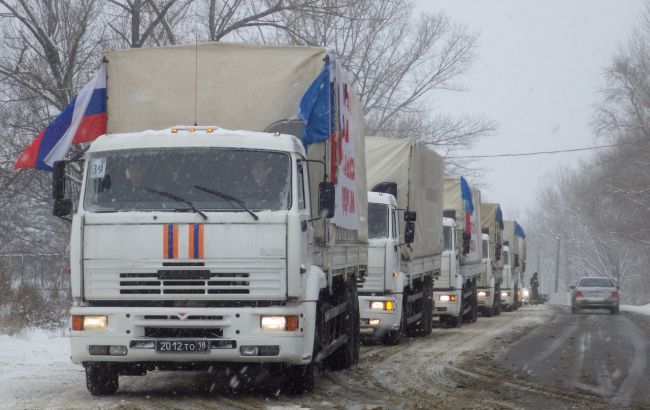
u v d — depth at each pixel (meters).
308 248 13.08
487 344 24.09
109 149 12.90
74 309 12.34
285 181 12.62
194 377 15.71
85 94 15.03
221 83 14.50
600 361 19.20
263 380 15.12
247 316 12.12
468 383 15.04
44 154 15.36
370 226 22.72
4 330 22.12
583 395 13.59
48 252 38.47
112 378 13.07
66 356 18.38
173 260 12.26
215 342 12.12
